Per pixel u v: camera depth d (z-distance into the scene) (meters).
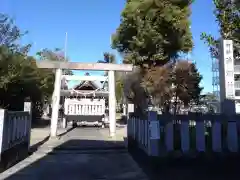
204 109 25.56
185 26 25.83
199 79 27.83
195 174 7.46
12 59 19.06
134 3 25.70
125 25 26.73
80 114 26.55
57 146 13.56
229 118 7.79
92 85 29.05
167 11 24.62
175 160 7.55
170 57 26.84
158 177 7.46
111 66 18.19
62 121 27.88
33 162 9.91
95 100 26.80
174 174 7.45
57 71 17.86
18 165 9.34
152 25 25.22
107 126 27.72
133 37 25.66
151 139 7.68
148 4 25.00
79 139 16.78
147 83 25.17
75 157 10.95
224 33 6.61
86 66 18.03
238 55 8.22
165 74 25.47
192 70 27.03
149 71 25.55
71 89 26.14
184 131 7.74
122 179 7.57
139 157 9.37
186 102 26.34
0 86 18.48
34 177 7.74
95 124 28.61
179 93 25.83
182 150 7.64
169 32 25.53
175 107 25.66
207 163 7.54
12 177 7.71
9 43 19.53
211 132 7.79
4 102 22.17
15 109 23.28
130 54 26.16
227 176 7.37
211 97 36.41
